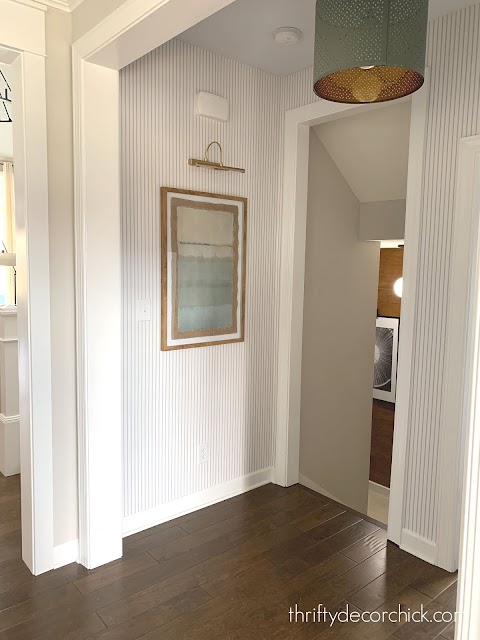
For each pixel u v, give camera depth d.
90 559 2.43
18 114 2.21
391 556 2.61
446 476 2.46
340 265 3.76
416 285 2.56
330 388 3.81
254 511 3.07
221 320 3.06
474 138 2.28
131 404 2.70
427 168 2.48
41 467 2.33
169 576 2.39
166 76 2.69
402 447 2.65
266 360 3.38
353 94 2.01
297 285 3.30
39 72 2.19
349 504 4.18
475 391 0.91
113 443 2.47
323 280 3.62
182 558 2.55
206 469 3.11
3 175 6.42
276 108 3.25
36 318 2.26
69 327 2.39
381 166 3.44
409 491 2.64
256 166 3.18
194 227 2.87
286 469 3.40
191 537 2.75
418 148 2.50
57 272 2.33
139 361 2.71
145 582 2.34
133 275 2.64
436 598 2.28
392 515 2.72
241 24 2.53
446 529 2.47
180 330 2.86
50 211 2.29
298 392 3.41
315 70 1.79
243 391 3.26
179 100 2.76
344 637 2.02
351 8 1.63
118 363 2.46
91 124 2.27
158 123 2.68
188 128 2.82
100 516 2.45
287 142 3.22
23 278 2.28
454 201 2.38
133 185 2.61
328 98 1.99
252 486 3.38
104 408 2.42
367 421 4.28
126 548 2.63
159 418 2.83
